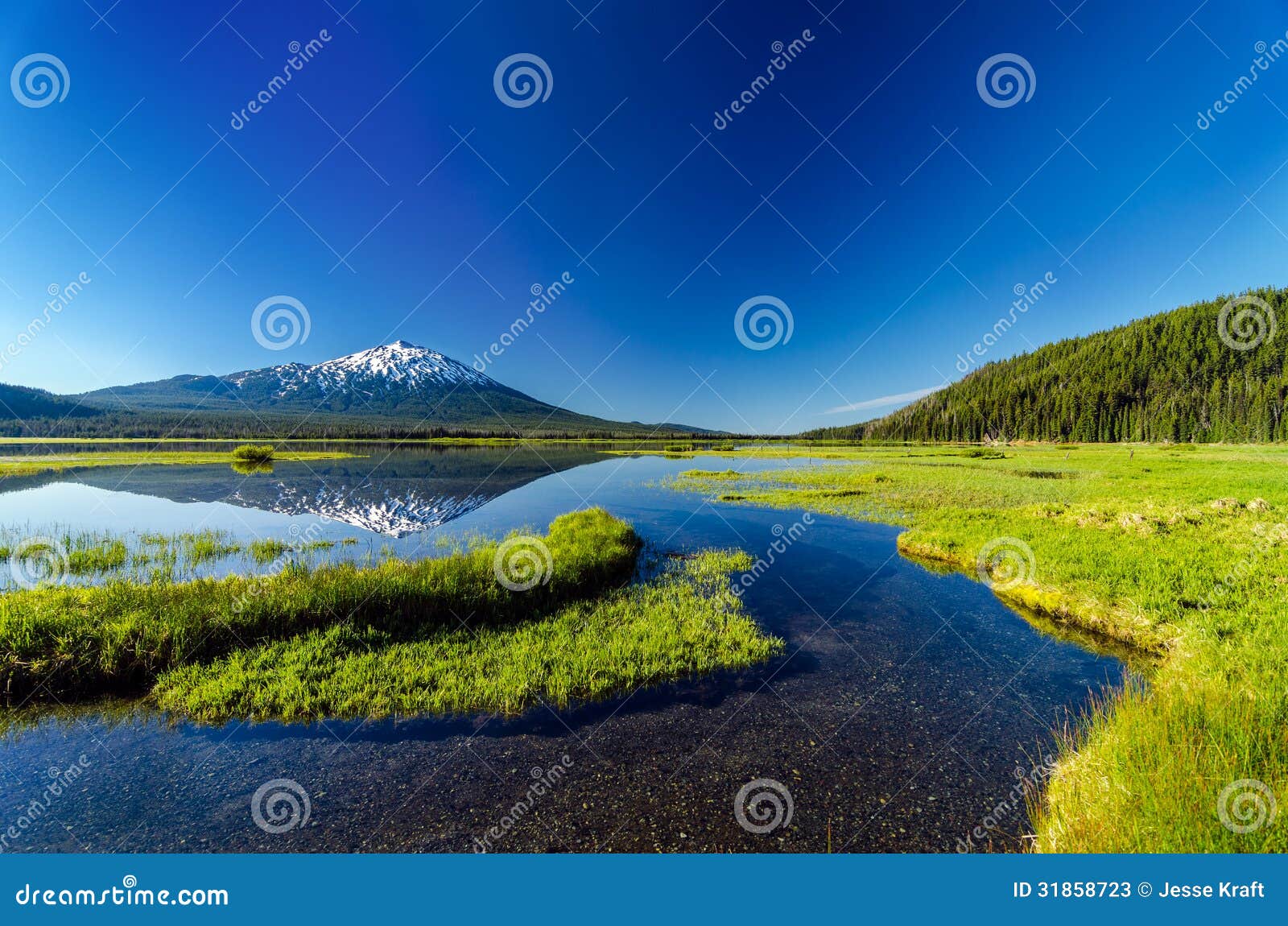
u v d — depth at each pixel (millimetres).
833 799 6875
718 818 6539
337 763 7480
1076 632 12172
